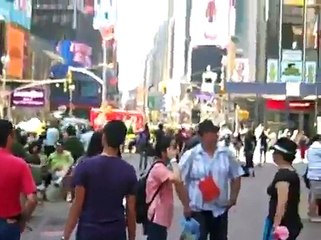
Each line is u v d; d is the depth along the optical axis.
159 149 9.32
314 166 17.25
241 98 69.88
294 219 8.16
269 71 73.75
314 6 71.62
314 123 59.59
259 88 57.72
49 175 20.36
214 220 9.61
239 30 101.00
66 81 65.00
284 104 65.06
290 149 8.20
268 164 43.31
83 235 6.59
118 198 6.66
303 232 15.23
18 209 7.23
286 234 8.02
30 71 75.19
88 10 107.88
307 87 56.84
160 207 9.20
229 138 41.56
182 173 9.56
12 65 66.00
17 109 60.25
